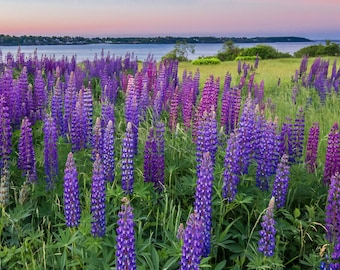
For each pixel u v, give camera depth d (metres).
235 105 7.73
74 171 4.19
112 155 5.38
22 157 5.47
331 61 30.41
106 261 4.06
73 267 4.08
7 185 4.79
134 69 16.81
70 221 4.23
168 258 4.25
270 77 19.17
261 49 48.19
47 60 15.84
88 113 6.53
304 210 5.46
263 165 5.22
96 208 4.17
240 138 5.23
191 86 9.91
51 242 4.43
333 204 4.30
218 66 29.12
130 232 3.47
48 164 5.36
